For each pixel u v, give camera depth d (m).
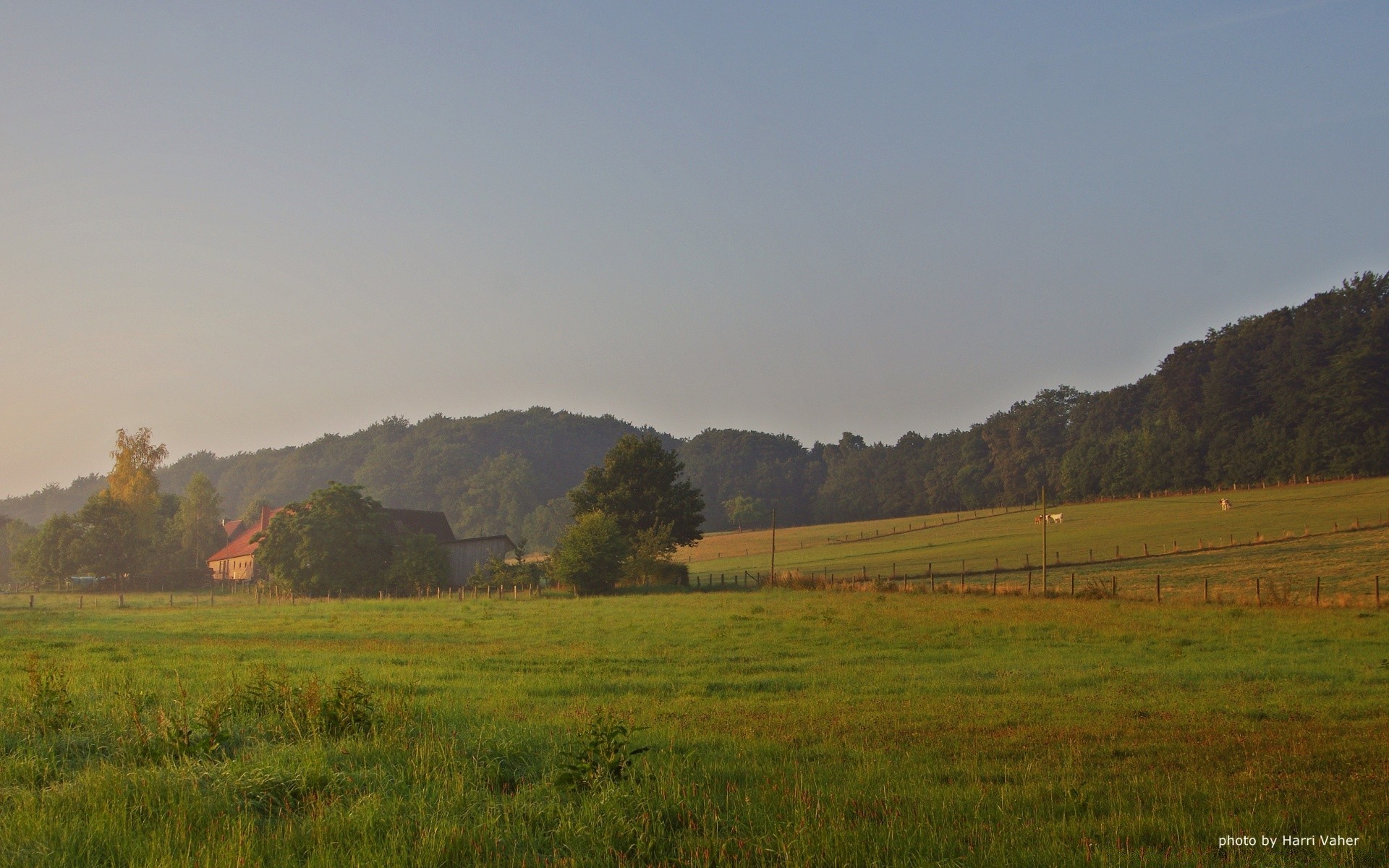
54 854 7.45
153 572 98.25
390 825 8.35
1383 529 72.62
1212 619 35.12
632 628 33.78
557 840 8.23
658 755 11.27
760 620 36.31
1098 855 7.84
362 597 67.31
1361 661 23.77
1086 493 140.25
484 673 20.86
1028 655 25.28
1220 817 9.07
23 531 137.00
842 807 9.12
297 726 11.98
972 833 8.52
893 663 23.70
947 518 142.00
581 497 80.44
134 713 11.77
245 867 7.29
